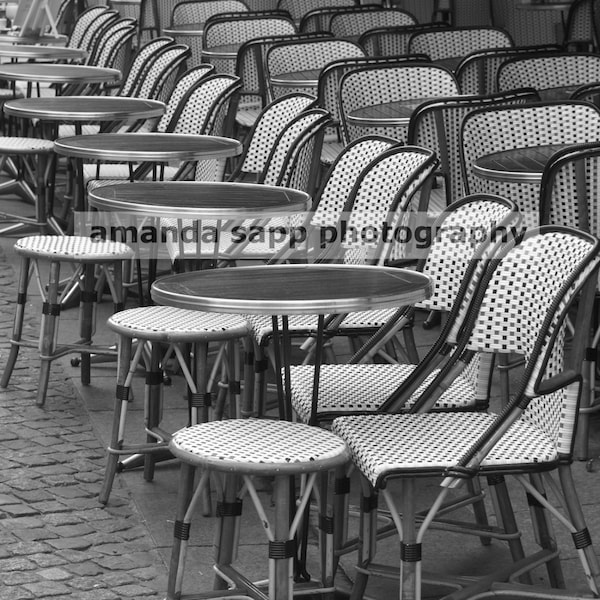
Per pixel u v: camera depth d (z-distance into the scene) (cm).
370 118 850
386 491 443
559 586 502
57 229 1067
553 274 469
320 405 516
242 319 612
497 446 461
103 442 700
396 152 629
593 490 624
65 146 787
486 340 493
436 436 475
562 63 976
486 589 471
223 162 859
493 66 1052
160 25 1584
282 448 454
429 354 503
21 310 783
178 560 477
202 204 635
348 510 531
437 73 957
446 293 539
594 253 441
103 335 885
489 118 765
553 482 476
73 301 964
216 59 1295
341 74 1064
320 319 493
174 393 776
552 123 766
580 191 652
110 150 772
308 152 764
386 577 492
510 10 1432
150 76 1123
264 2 1603
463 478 440
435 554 563
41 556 557
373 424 490
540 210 641
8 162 1310
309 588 488
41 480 645
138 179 938
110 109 947
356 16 1336
